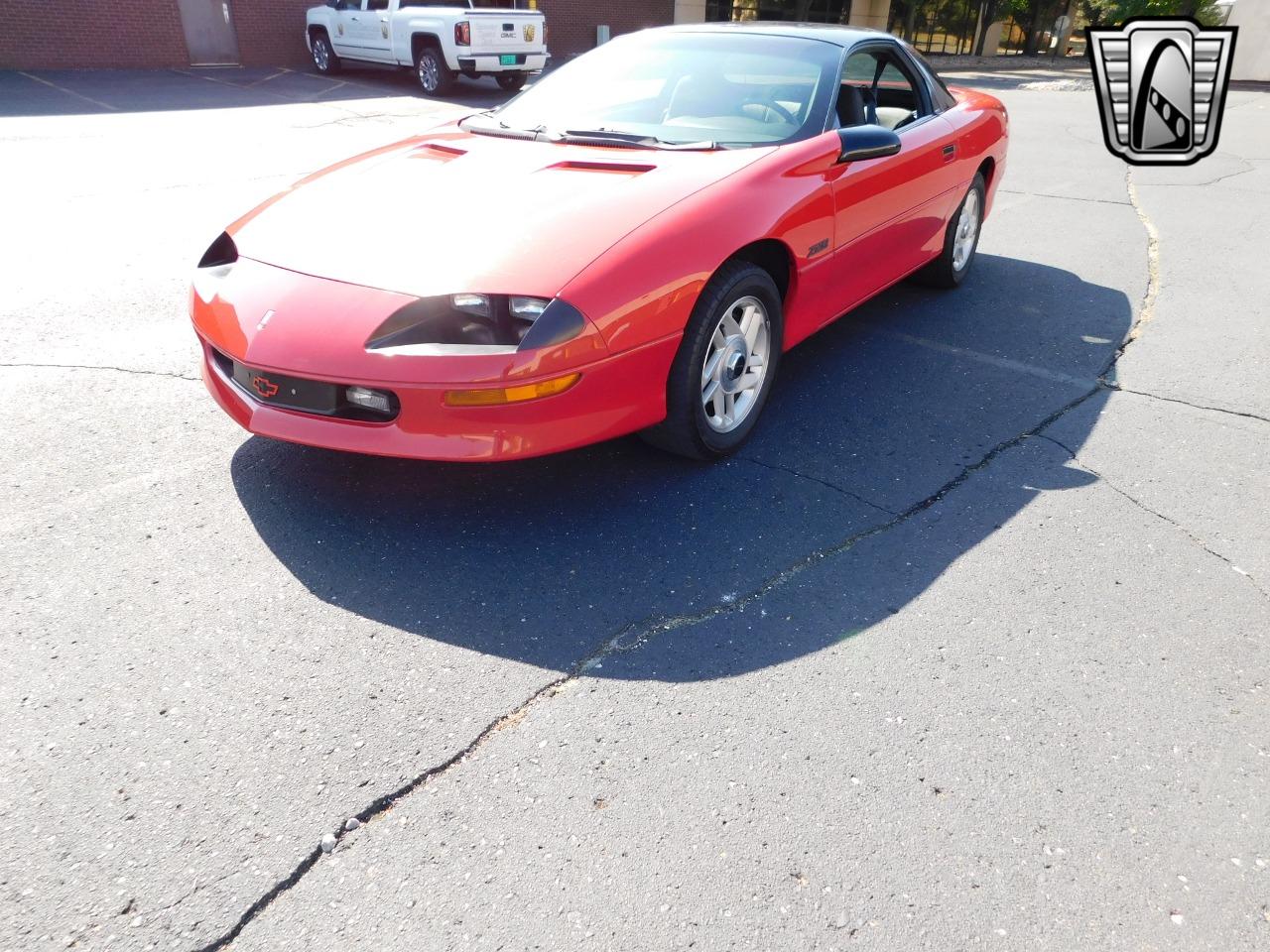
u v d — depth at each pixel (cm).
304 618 239
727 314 302
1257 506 307
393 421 255
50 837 176
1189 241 648
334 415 260
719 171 307
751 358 324
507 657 228
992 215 720
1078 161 978
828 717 212
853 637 239
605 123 364
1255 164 986
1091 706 218
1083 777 198
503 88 1500
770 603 251
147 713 206
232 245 303
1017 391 393
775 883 172
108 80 1359
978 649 236
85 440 321
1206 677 229
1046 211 736
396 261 263
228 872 171
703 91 369
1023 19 2912
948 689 222
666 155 324
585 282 254
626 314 260
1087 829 185
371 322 249
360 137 957
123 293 467
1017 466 329
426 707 212
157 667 220
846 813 187
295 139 928
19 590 244
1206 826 187
